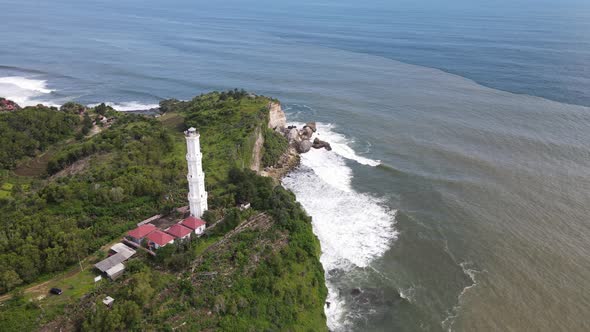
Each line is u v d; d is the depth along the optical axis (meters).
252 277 64.81
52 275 60.16
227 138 111.94
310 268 72.62
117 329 51.03
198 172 70.25
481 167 114.81
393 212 95.75
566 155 119.69
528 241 84.75
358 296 71.44
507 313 67.88
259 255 68.69
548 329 64.62
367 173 114.25
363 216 94.12
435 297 71.44
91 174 87.38
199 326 55.00
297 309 64.12
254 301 61.00
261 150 118.62
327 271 77.06
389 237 87.00
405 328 65.38
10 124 117.69
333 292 72.19
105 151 104.12
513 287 73.25
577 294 71.25
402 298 71.12
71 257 62.38
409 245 84.56
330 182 109.50
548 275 75.75
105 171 87.94
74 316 52.12
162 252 62.31
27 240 63.38
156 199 81.12
